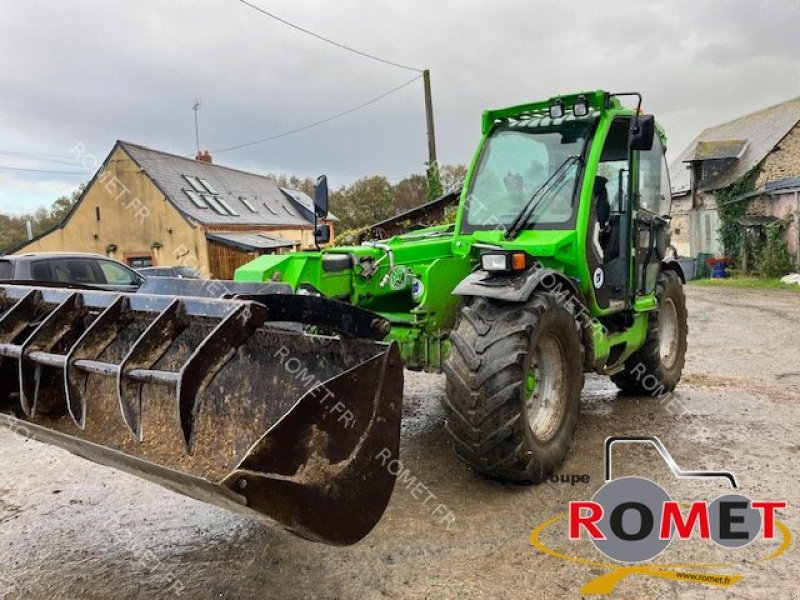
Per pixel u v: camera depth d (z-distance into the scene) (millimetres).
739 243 22250
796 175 22266
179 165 27672
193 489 2072
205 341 2080
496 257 3498
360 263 4270
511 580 2748
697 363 6984
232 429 2773
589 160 4066
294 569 2898
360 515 2273
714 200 24953
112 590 2787
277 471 2066
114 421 2783
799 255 19906
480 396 3314
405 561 2926
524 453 3365
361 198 40219
